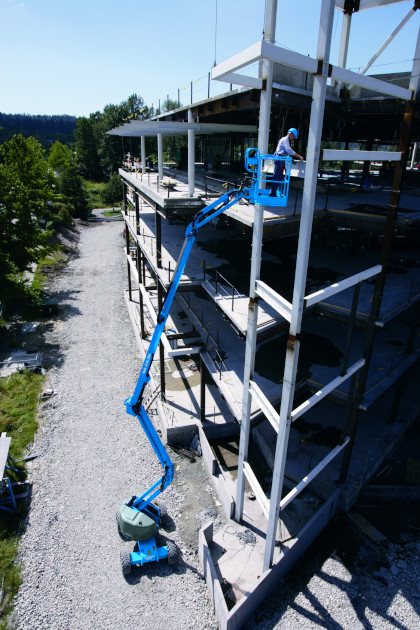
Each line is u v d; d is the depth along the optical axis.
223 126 21.39
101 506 17.28
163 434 20.97
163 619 13.41
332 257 24.16
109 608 13.66
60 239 57.84
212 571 13.60
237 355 19.47
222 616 12.84
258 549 15.28
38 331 32.16
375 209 18.12
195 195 20.69
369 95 18.09
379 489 18.08
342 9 17.72
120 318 34.78
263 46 8.65
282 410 11.84
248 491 17.98
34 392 24.16
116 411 23.02
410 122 13.11
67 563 15.04
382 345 20.86
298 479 17.70
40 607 13.62
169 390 23.58
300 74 16.64
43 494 17.72
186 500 17.75
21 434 20.92
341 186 25.30
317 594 14.35
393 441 19.83
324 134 29.12
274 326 15.55
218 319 22.61
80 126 108.31
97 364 27.64
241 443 15.26
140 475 18.89
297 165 10.71
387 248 14.21
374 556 15.73
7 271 30.86
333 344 20.67
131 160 40.25
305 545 15.84
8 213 31.80
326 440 19.72
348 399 15.55
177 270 13.17
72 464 19.34
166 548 15.02
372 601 14.10
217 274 20.16
